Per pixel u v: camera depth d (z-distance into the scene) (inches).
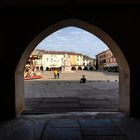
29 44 378.3
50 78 1638.8
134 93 374.9
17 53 374.6
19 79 417.1
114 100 595.8
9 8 360.5
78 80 1419.8
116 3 347.3
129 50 372.8
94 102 565.3
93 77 1734.7
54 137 284.4
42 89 896.9
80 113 421.4
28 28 374.3
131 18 372.2
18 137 285.1
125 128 320.2
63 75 2048.5
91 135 291.3
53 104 539.8
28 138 281.6
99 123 346.6
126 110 401.1
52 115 404.8
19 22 374.3
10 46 374.3
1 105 376.2
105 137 283.7
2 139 278.5
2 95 375.9
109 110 455.5
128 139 277.3
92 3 346.6
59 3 345.1
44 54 4097.0
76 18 371.9
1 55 374.3
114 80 1396.4
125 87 405.7
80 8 369.1
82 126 331.0
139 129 315.9
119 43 372.8
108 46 447.8
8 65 374.3
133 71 373.4
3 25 374.0
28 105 526.9
